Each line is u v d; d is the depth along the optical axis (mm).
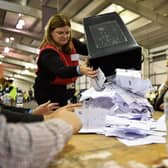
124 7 5844
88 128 856
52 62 1222
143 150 578
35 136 388
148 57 9445
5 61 14969
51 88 1429
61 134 428
